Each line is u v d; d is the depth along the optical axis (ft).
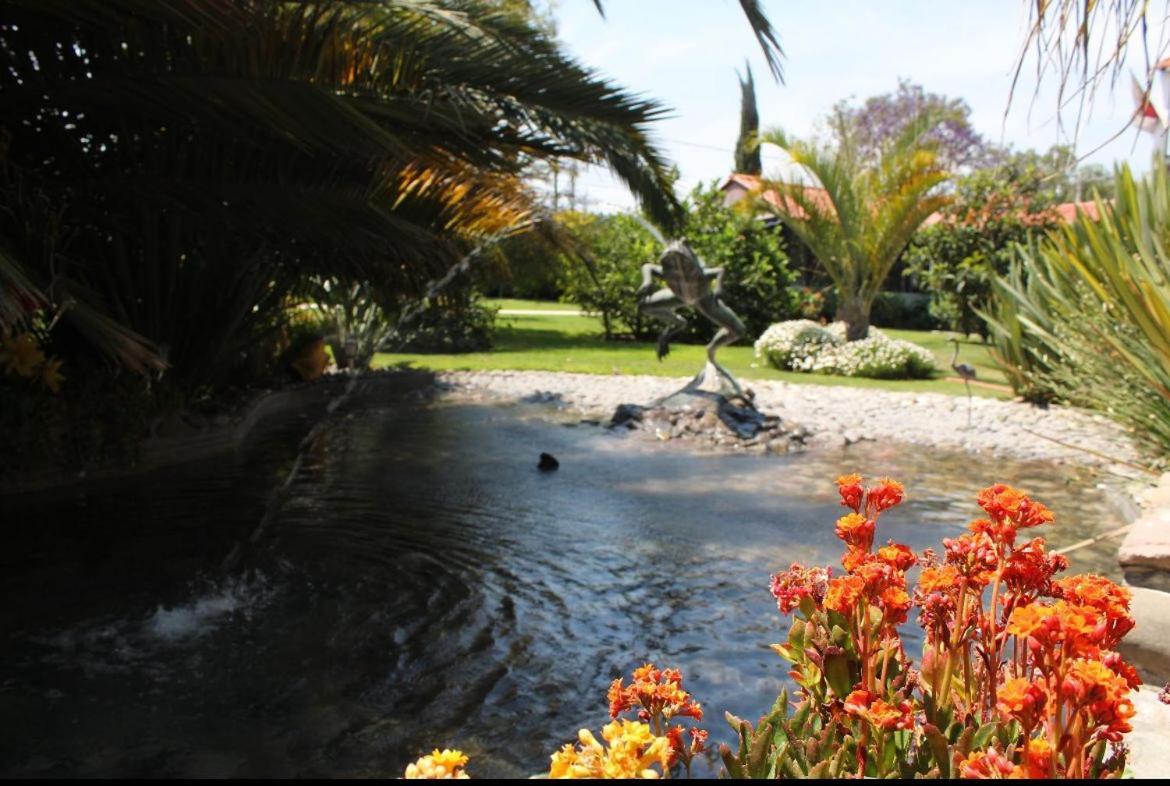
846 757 4.72
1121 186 23.40
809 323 55.52
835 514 20.10
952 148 136.05
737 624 13.12
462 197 27.78
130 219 23.67
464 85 22.74
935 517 20.31
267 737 9.43
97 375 22.08
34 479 20.59
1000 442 29.63
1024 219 62.44
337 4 20.38
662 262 32.76
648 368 49.26
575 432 31.14
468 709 10.23
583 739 3.92
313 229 22.26
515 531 18.20
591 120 24.53
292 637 12.19
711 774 8.77
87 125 21.89
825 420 33.27
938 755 4.37
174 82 18.85
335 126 19.54
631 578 15.25
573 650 12.03
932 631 5.40
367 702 10.32
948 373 51.78
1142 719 7.59
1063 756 3.81
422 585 14.56
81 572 14.65
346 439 28.81
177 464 23.94
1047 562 5.10
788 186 58.95
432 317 52.90
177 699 10.23
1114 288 19.29
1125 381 20.94
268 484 21.84
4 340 19.57
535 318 90.84
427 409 35.78
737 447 28.84
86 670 10.93
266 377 36.76
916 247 68.08
